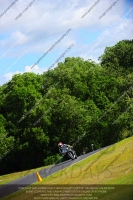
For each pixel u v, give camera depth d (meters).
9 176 36.34
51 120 53.66
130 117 56.72
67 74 59.06
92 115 54.59
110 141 56.47
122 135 56.94
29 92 55.72
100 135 55.19
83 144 54.97
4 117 58.06
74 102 54.19
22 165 55.84
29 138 53.06
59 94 56.38
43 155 55.00
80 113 53.03
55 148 54.72
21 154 55.22
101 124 54.56
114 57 79.06
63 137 54.06
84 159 26.73
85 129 53.53
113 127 56.00
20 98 55.22
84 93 58.56
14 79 59.06
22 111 55.50
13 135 55.84
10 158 54.66
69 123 53.69
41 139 52.12
